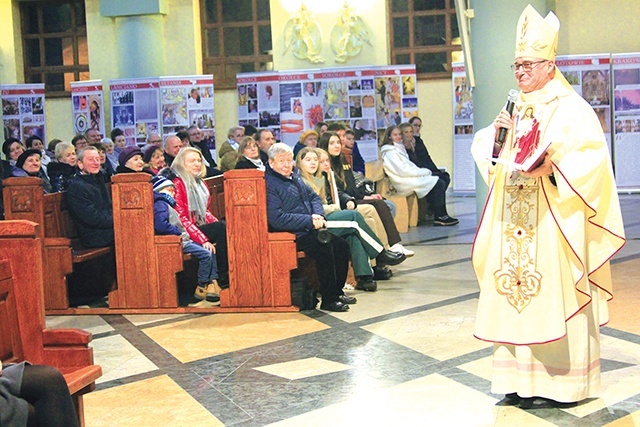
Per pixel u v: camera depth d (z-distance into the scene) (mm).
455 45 14000
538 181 3865
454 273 7461
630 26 13242
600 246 3918
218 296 6562
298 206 6395
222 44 14555
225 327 5898
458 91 13312
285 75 13281
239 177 6234
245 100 13398
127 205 6418
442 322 5727
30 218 6383
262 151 9023
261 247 6254
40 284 3459
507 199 3926
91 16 14359
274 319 6059
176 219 6535
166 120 13297
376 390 4383
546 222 3832
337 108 13211
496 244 3936
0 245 3438
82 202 6715
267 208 6262
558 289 3801
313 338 5480
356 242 6734
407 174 10539
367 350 5133
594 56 12562
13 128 13445
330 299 6234
